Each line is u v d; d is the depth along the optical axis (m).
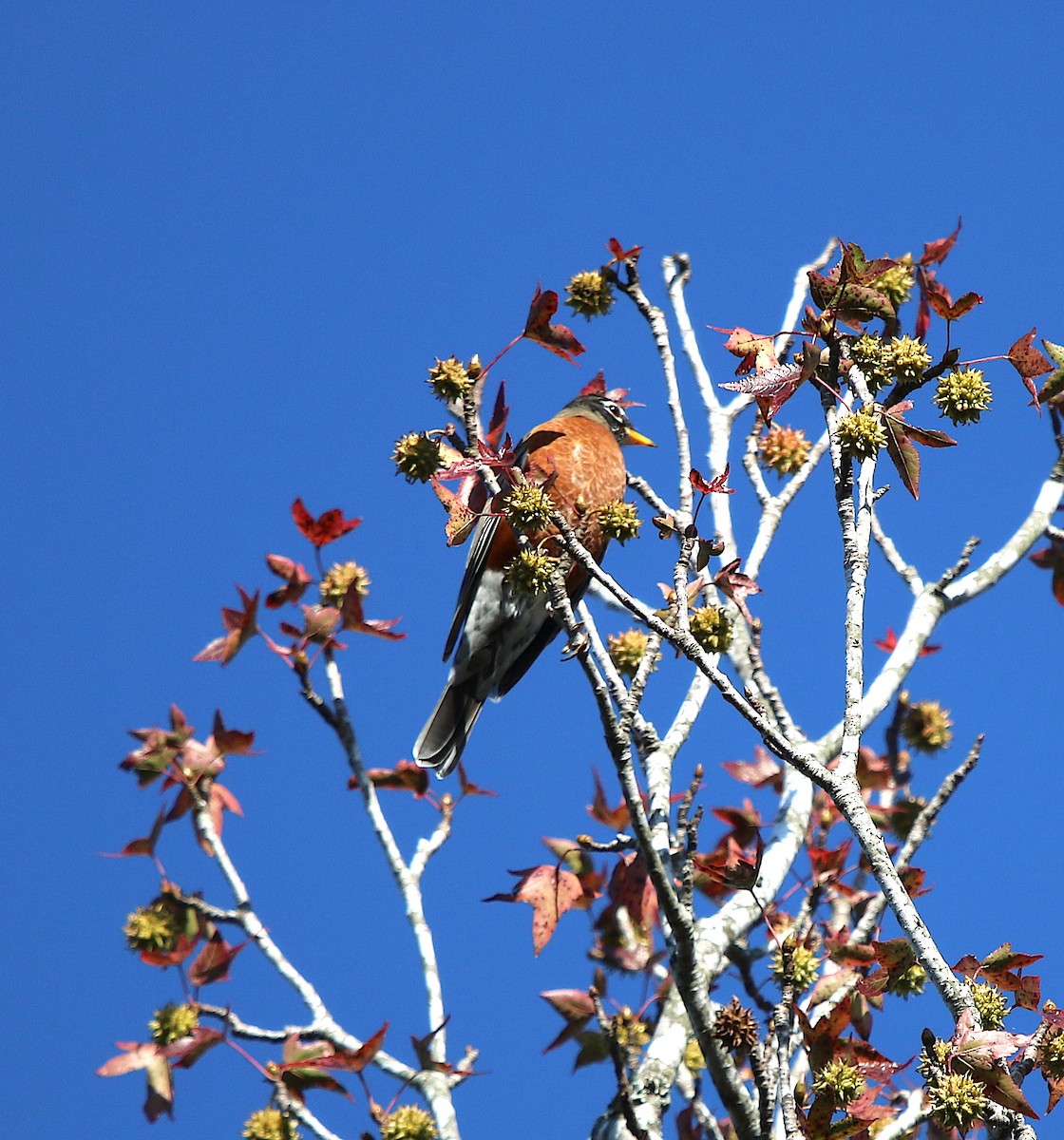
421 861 9.70
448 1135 8.34
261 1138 8.58
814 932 8.55
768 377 6.42
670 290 11.01
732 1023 6.38
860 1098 6.88
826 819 9.66
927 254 9.01
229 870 9.65
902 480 6.35
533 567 7.27
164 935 9.41
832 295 6.45
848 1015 6.64
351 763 9.75
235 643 9.81
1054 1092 5.63
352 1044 8.94
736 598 8.21
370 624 9.88
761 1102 6.09
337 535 10.04
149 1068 8.98
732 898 8.70
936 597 10.26
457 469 7.51
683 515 8.54
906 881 7.88
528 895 8.92
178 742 9.96
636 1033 8.80
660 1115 7.56
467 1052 8.82
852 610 6.21
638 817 6.67
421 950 9.10
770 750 5.92
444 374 8.08
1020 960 5.98
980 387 6.30
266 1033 9.09
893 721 10.23
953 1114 5.19
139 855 9.69
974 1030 5.33
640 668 8.28
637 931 8.99
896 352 6.41
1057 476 11.00
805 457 10.56
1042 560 11.32
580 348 8.09
